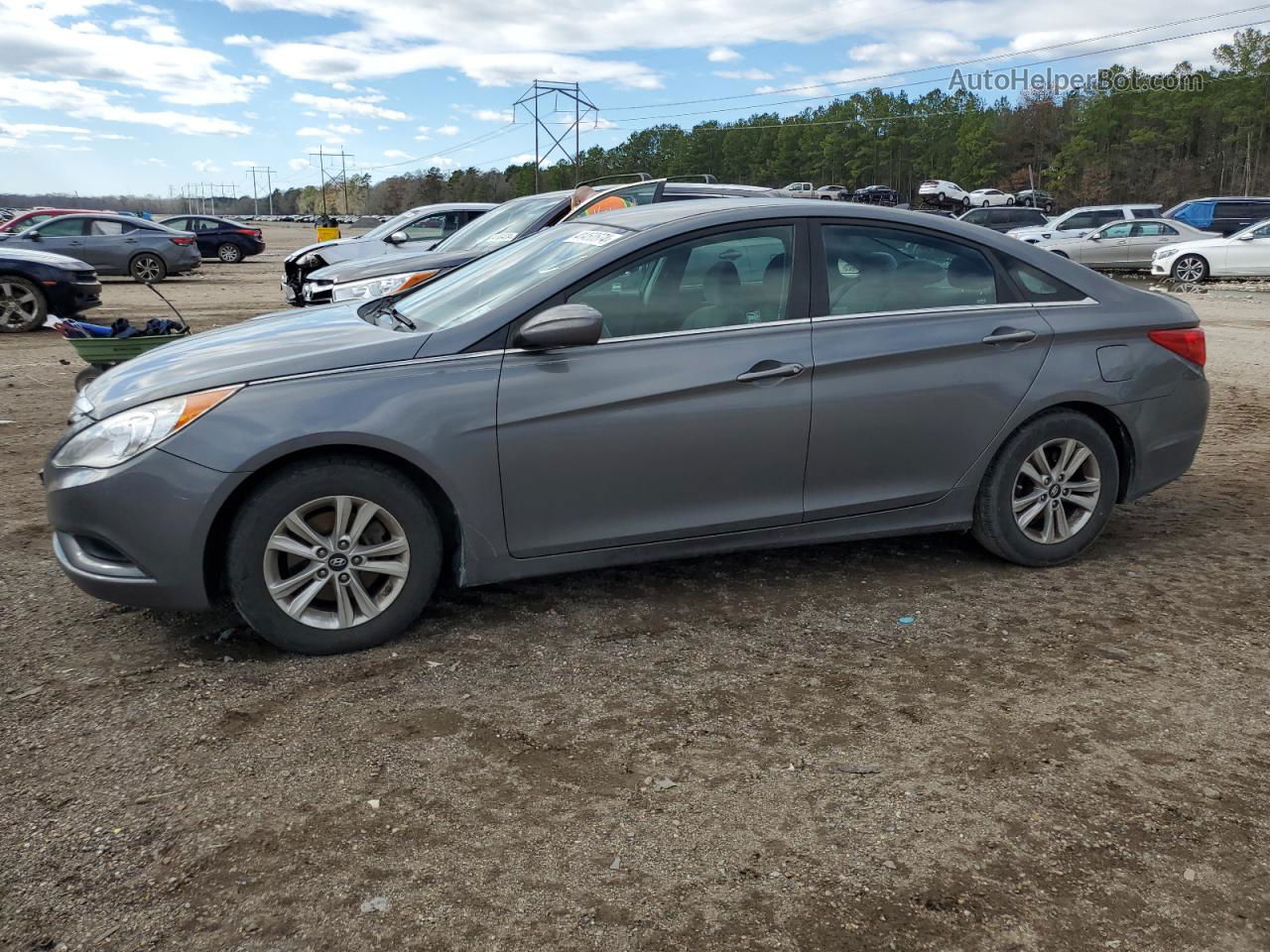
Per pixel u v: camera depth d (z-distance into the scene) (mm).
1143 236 25000
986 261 4355
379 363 3529
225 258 30547
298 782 2773
